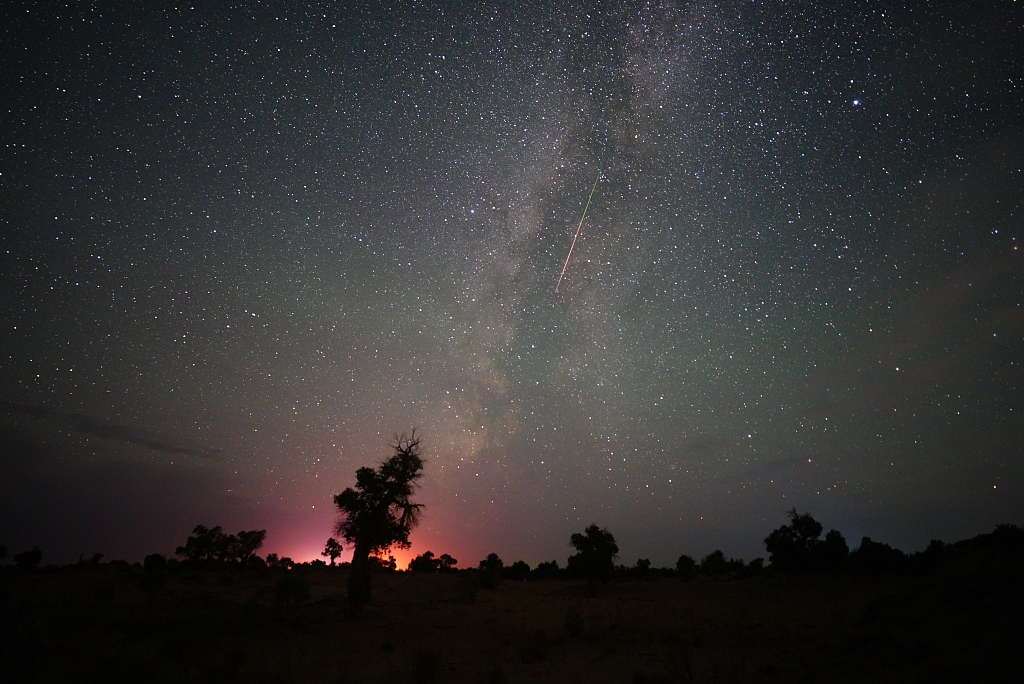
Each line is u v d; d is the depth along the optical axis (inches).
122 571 1836.9
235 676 514.0
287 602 1161.4
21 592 1333.7
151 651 663.1
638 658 532.7
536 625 849.5
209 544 2400.3
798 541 1726.1
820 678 369.1
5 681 496.7
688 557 2437.3
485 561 2785.4
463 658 567.8
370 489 1147.3
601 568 1915.6
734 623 764.6
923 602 419.5
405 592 1395.2
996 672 283.1
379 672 516.4
